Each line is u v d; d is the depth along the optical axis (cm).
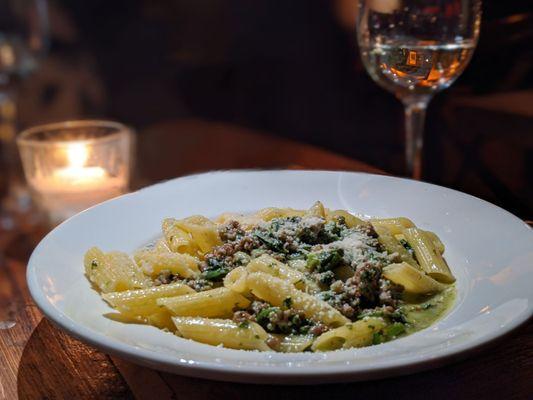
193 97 161
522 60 99
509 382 35
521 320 33
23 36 145
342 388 35
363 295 42
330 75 137
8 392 37
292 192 56
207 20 162
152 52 168
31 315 44
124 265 44
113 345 32
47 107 165
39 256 42
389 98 122
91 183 76
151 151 135
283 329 40
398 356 31
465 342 32
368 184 55
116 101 170
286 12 147
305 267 44
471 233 47
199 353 34
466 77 100
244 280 41
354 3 127
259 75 152
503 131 88
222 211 54
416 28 54
